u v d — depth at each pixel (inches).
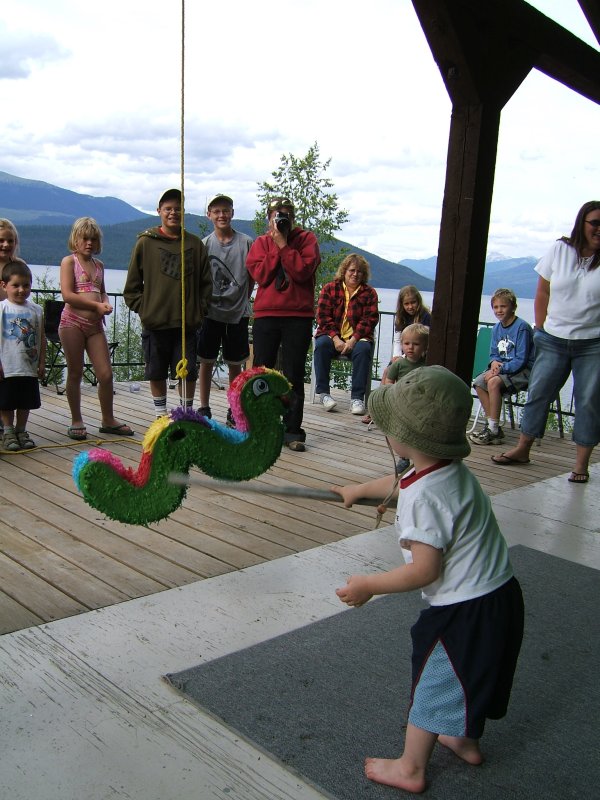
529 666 95.9
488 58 130.5
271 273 201.8
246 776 71.1
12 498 152.3
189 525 142.1
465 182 134.2
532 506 169.5
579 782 73.2
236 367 239.6
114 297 343.3
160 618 102.7
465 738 73.4
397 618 106.4
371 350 261.9
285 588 115.2
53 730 76.3
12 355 182.2
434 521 66.6
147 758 72.8
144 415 244.8
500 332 237.5
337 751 75.2
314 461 200.2
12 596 106.8
